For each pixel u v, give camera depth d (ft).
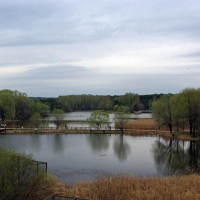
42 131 221.66
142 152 149.38
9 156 54.54
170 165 119.75
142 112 554.87
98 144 173.37
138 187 71.41
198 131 205.87
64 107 559.38
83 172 104.32
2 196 51.47
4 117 328.70
